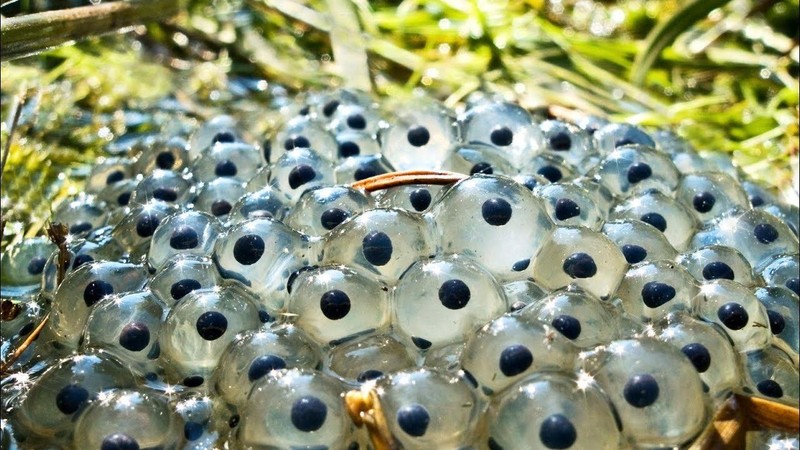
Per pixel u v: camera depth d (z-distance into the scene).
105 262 0.13
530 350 0.11
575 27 0.25
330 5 0.22
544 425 0.11
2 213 0.16
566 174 0.14
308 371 0.11
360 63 0.21
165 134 0.17
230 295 0.12
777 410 0.11
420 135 0.14
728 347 0.12
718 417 0.11
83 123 0.20
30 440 0.12
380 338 0.12
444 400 0.11
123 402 0.11
